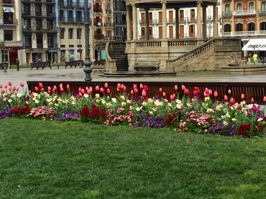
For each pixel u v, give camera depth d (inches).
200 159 349.4
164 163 341.7
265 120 450.6
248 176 305.9
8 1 3403.1
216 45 1558.8
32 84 813.9
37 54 3646.7
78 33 3939.5
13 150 394.0
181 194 272.4
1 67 2502.5
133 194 274.5
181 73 1467.8
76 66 2886.3
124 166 336.5
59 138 441.7
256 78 1218.6
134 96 592.1
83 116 531.5
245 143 401.4
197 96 511.5
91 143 415.2
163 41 1662.2
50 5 3695.9
